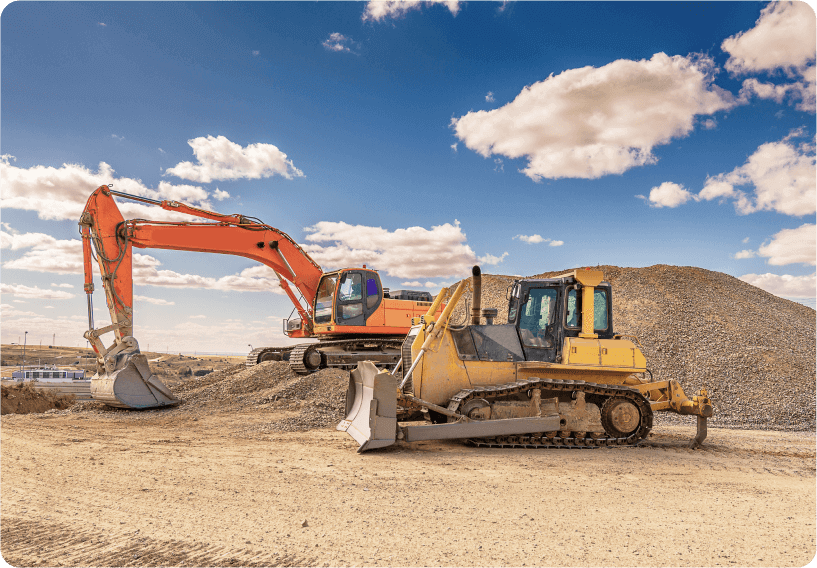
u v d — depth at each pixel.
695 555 4.05
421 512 5.14
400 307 17.53
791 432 12.33
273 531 4.51
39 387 19.50
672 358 18.69
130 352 14.05
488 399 9.16
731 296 25.22
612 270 27.89
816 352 20.14
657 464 7.74
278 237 16.97
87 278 13.69
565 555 4.03
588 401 9.56
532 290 9.80
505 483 6.41
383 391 8.32
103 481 6.25
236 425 11.21
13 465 7.02
